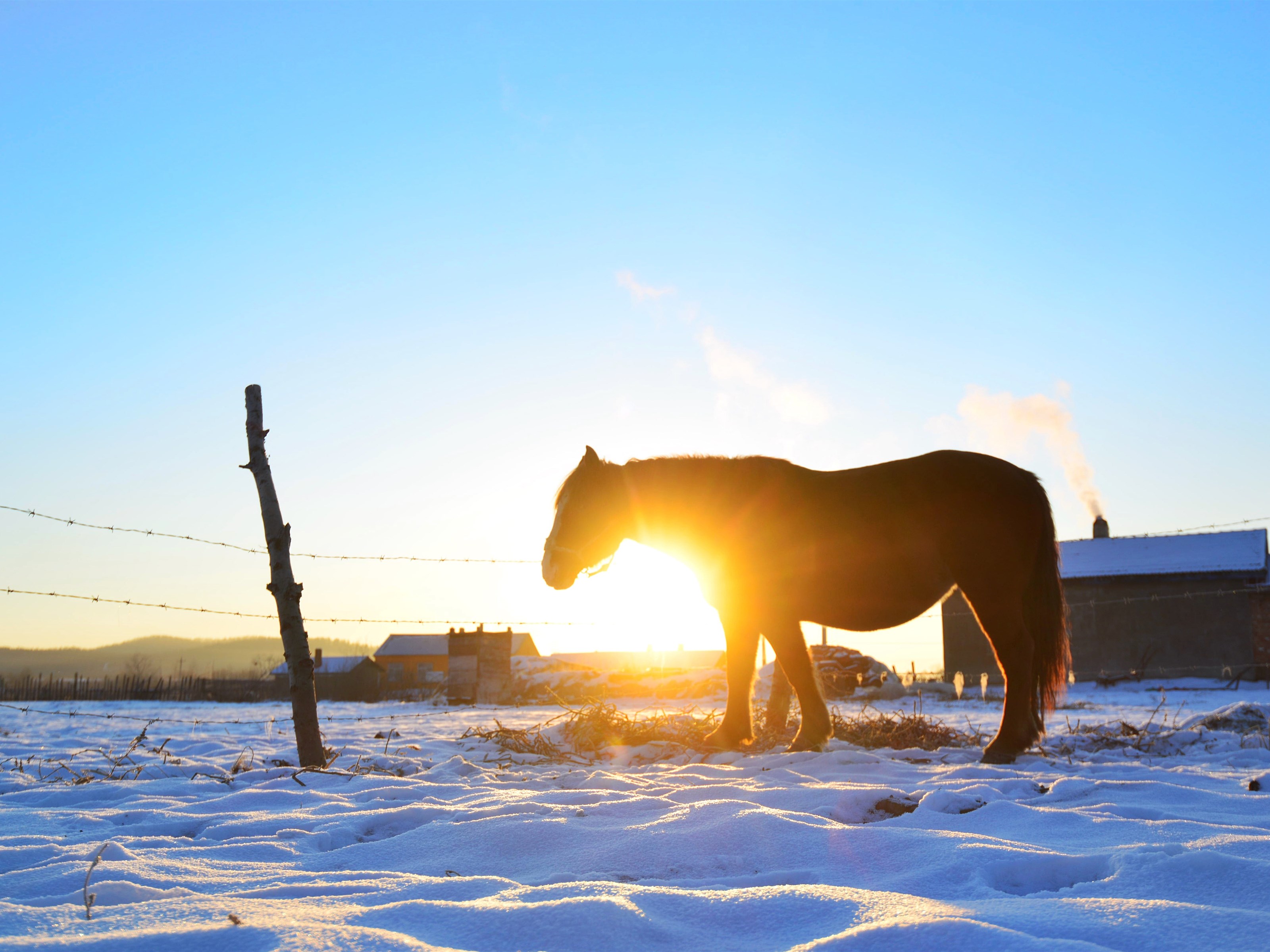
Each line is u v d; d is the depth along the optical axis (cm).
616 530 600
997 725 996
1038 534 536
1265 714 749
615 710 673
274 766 559
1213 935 169
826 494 562
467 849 277
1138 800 364
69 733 887
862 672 2211
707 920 191
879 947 160
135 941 162
